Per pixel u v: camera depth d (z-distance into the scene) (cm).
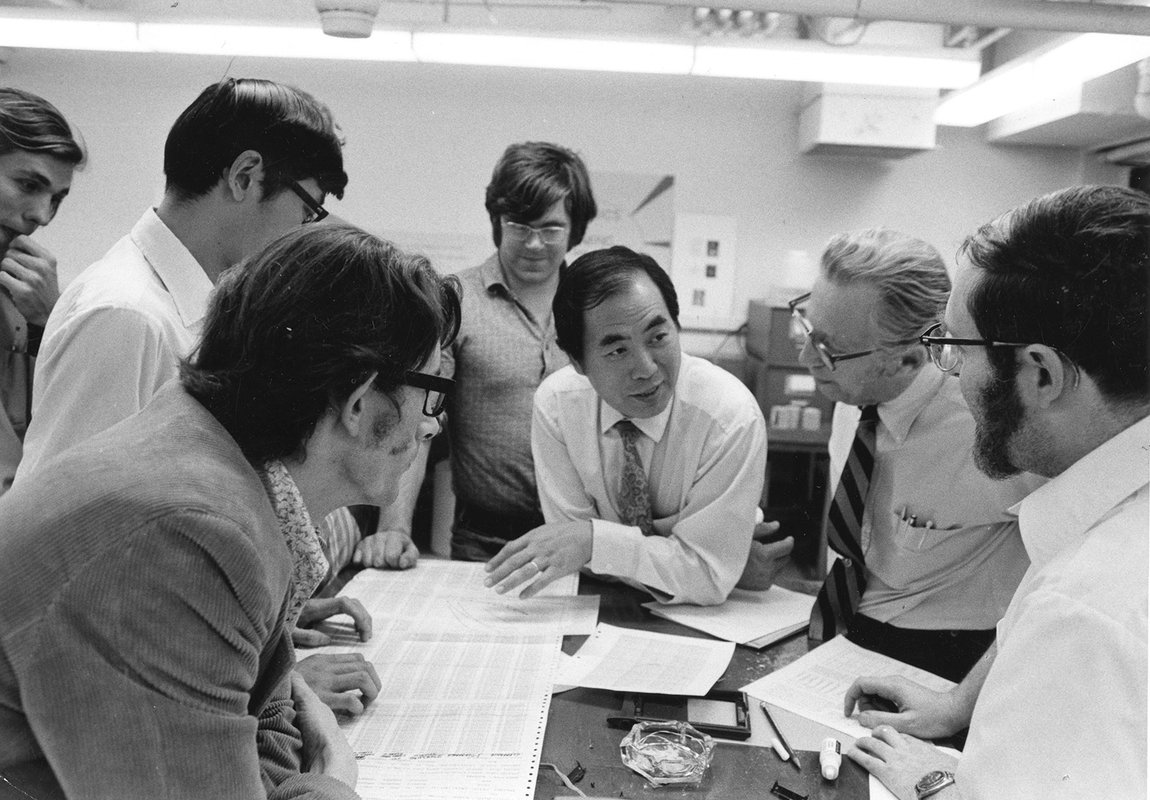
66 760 57
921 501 131
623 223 328
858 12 143
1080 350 70
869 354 123
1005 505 125
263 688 71
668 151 325
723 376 146
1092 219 68
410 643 120
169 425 65
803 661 118
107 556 56
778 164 326
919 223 329
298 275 65
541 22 251
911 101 287
